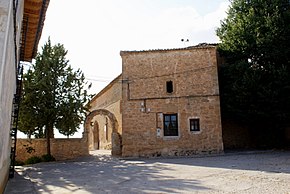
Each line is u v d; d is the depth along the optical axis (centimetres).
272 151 1816
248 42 2031
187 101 1950
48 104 1911
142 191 775
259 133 2106
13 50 639
